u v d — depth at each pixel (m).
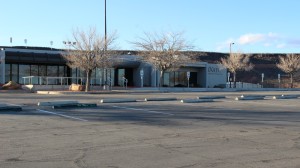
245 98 27.70
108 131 11.95
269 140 10.66
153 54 49.28
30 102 22.78
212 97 28.58
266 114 17.44
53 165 7.66
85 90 41.28
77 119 14.70
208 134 11.59
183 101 23.72
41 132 11.62
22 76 48.34
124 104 21.77
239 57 68.56
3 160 8.03
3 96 29.95
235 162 8.03
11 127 12.53
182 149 9.31
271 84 77.62
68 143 9.95
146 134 11.47
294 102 25.55
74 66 41.72
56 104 18.84
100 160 8.10
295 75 83.06
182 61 50.84
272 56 96.69
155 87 51.16
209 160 8.20
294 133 11.92
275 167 7.66
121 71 56.41
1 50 45.59
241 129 12.66
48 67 50.16
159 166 7.68
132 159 8.23
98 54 40.62
